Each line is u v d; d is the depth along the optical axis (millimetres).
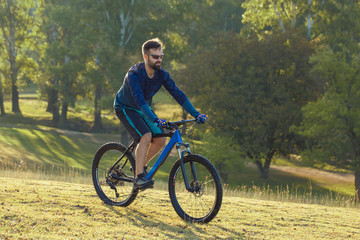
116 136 40312
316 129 24234
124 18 32094
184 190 3748
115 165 4113
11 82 46969
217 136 27625
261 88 29062
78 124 45844
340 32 32531
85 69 32375
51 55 33000
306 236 3578
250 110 28312
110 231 3119
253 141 27984
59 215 3445
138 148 3691
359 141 24688
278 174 32438
